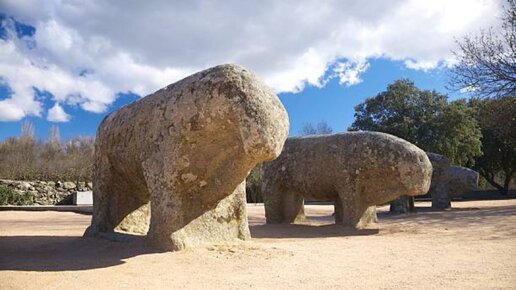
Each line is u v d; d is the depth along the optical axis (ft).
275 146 14.64
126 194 20.01
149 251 14.94
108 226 19.33
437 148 75.10
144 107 17.22
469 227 25.77
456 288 10.94
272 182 28.09
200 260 13.94
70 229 24.59
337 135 26.61
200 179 15.87
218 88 14.82
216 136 15.20
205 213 16.42
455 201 64.54
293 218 28.14
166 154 15.65
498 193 87.15
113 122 19.01
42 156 87.97
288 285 11.27
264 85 15.17
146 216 20.92
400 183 24.57
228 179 15.85
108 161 19.48
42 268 12.80
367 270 13.19
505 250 16.98
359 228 24.94
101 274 12.18
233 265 13.56
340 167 25.63
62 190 63.16
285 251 15.67
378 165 24.76
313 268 13.42
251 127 14.26
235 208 17.44
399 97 79.61
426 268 13.50
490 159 84.94
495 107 50.08
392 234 23.00
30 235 20.71
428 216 34.81
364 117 83.46
